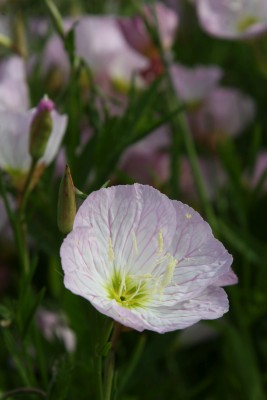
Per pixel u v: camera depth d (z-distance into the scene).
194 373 0.53
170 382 0.48
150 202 0.34
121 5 0.71
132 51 0.61
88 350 0.43
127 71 0.62
